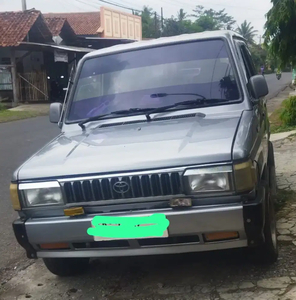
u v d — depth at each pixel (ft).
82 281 13.30
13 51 77.92
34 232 11.30
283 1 35.94
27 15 81.30
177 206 10.54
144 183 10.63
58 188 11.07
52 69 91.61
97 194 10.89
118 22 132.05
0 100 79.10
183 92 14.14
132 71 14.97
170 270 13.25
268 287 11.59
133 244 10.98
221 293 11.59
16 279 13.99
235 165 10.36
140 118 13.87
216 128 12.03
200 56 14.60
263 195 11.04
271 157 18.38
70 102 15.21
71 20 130.00
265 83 13.69
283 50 37.65
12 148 37.14
